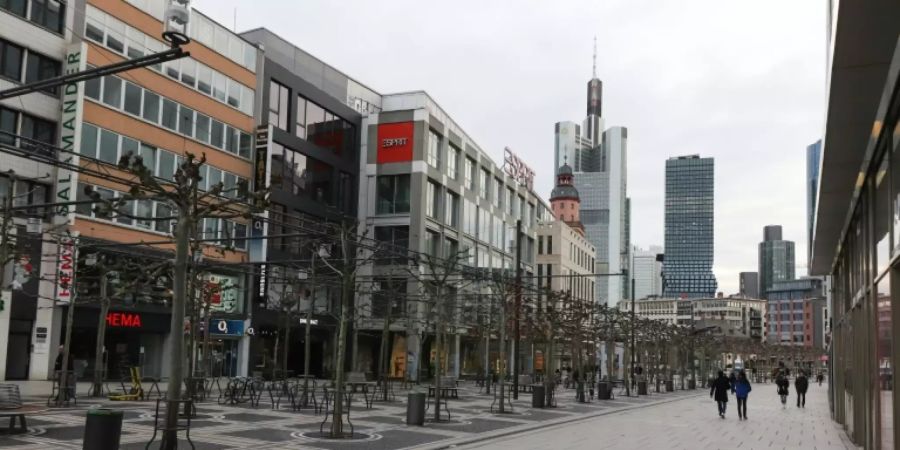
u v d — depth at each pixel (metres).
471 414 26.05
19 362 33.41
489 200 72.38
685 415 31.47
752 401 46.81
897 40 9.59
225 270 38.06
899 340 12.10
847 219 20.70
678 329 75.38
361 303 49.47
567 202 164.00
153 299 36.88
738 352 115.62
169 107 41.97
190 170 13.27
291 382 37.03
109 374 38.28
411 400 21.28
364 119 59.75
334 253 44.81
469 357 70.25
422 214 57.28
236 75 47.34
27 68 34.84
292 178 51.78
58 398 21.64
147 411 21.36
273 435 17.38
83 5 37.31
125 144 38.97
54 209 33.03
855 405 20.09
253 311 47.03
